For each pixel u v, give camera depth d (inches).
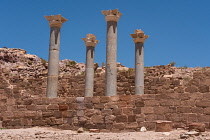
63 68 1819.6
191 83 912.9
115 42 969.5
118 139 536.1
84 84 1256.2
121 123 701.3
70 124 750.5
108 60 953.5
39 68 1838.1
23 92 872.3
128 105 705.0
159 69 1467.8
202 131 603.2
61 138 573.9
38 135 624.1
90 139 551.8
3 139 578.6
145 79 1208.8
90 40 1222.3
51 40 1010.1
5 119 819.4
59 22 1022.4
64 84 1350.9
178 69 1507.1
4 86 871.1
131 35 1155.9
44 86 1321.4
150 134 595.8
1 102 837.8
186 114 657.0
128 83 1247.5
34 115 791.1
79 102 754.2
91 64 1205.1
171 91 1119.0
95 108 735.1
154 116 679.7
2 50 1974.7
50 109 778.8
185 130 634.8
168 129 628.7
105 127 714.2
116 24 986.1
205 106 642.8
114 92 931.3
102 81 1285.7
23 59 1989.4
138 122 688.4
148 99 692.1
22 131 706.8
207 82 879.7
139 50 1137.4
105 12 991.0
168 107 673.6
